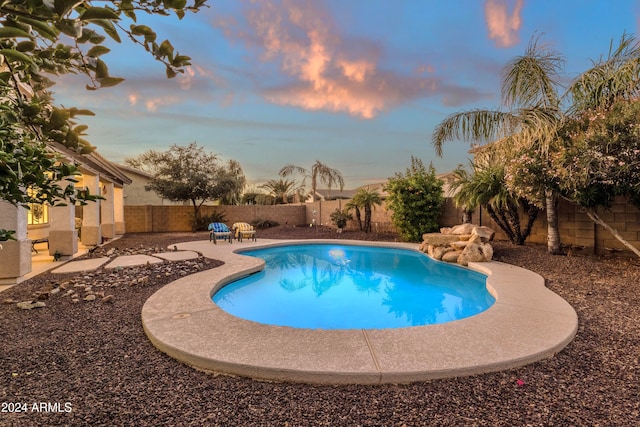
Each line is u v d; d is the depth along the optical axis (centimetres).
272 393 248
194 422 211
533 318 394
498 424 209
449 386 256
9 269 586
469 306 584
